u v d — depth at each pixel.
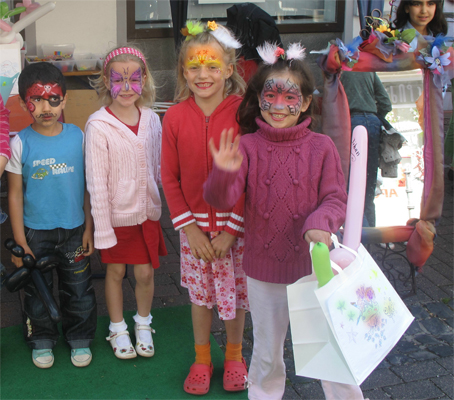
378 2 3.69
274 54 1.96
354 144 1.79
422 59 2.84
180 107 2.23
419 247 3.15
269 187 1.95
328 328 1.65
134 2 5.49
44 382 2.44
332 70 2.78
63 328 2.64
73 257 2.52
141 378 2.48
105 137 2.37
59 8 5.30
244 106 2.09
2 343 2.72
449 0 3.43
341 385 1.99
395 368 2.63
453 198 4.83
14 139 2.37
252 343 2.82
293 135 1.93
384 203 3.20
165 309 3.10
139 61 2.39
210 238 2.29
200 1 5.63
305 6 5.85
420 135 3.20
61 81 2.32
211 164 2.19
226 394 2.38
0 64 2.80
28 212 2.43
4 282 2.37
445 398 2.42
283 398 2.40
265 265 2.00
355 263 1.65
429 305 3.21
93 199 2.38
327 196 1.91
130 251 2.55
